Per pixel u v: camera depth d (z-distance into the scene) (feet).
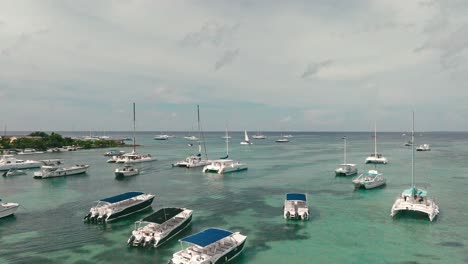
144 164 402.11
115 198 171.32
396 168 362.12
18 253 124.98
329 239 139.03
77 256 121.70
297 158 483.10
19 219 167.73
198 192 235.61
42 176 297.12
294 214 166.20
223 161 345.31
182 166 374.43
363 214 175.22
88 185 265.34
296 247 130.93
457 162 417.90
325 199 211.20
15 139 572.92
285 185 261.85
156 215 149.18
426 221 162.09
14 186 261.85
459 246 131.13
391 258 120.37
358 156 512.63
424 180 282.36
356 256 122.21
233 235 131.44
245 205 196.65
